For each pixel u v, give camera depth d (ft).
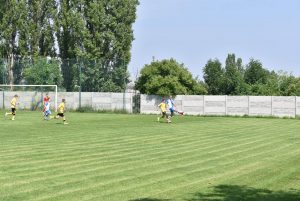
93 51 196.75
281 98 167.43
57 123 115.03
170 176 44.14
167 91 179.32
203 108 176.86
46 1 207.21
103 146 66.95
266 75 240.32
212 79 236.84
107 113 179.22
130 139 77.36
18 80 201.77
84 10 201.87
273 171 47.52
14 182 40.40
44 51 211.20
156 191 37.58
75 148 64.23
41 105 189.06
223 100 174.50
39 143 70.03
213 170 47.93
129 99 184.03
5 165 49.26
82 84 190.60
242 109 172.24
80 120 129.29
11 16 205.16
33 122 117.60
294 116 165.68
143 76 191.62
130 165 50.26
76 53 197.67
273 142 75.66
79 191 37.17
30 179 41.78
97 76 190.29
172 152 61.57
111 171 46.39
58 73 194.80
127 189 38.17
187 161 53.88
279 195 36.35
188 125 115.03
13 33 207.51
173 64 191.01
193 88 193.88
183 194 36.45
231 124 121.60
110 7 199.72
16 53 207.51
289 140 79.10
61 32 207.21
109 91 188.96
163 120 135.64
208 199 34.76
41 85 185.37
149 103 182.29
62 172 45.47
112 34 198.49
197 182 41.47
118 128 100.94
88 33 197.98
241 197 35.47
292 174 45.75
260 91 211.82
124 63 192.54
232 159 56.03
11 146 65.92
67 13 203.00
